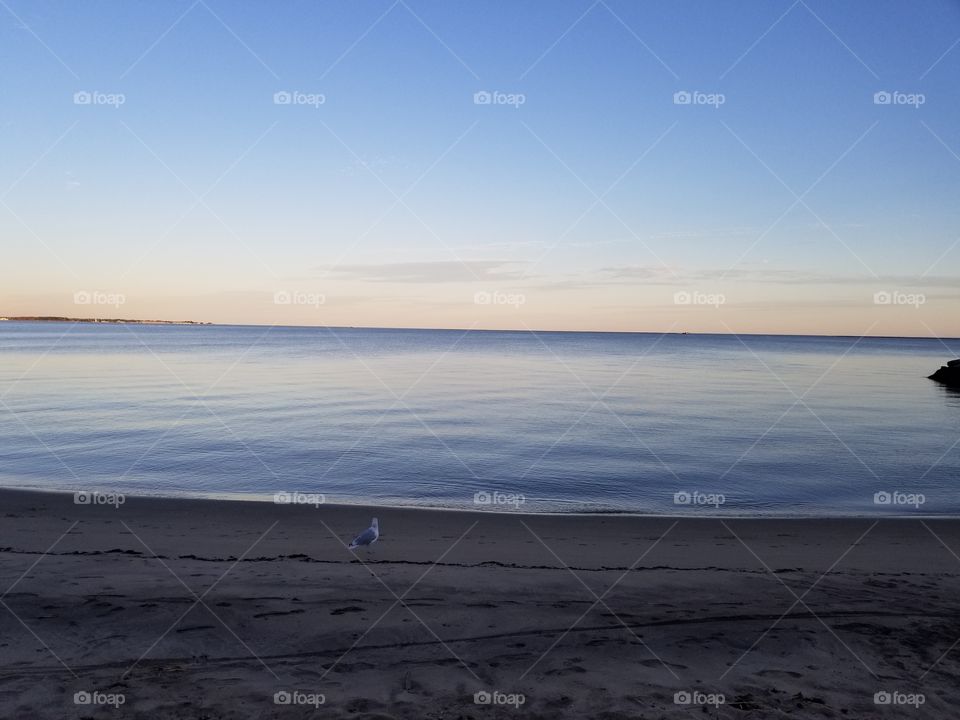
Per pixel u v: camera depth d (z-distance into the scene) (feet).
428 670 21.70
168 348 330.75
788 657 23.40
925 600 29.50
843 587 31.14
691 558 37.88
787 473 70.13
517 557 37.19
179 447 77.25
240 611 25.94
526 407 119.14
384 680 20.95
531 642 24.02
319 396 129.90
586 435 90.84
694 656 23.29
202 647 22.82
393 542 40.01
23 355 252.62
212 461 70.33
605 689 20.74
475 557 36.81
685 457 77.56
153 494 54.95
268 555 35.65
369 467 69.26
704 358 316.81
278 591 28.32
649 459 76.13
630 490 61.87
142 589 28.02
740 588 30.66
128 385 145.07
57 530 40.65
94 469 65.46
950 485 65.62
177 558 33.65
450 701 19.75
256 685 20.35
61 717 18.19
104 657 21.85
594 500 57.77
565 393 144.66
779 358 326.65
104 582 28.76
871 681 21.83
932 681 21.90
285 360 242.99
